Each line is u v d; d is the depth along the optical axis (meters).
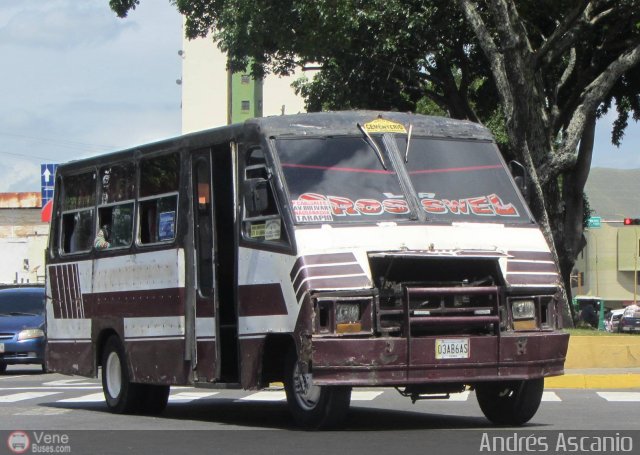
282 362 12.25
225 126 12.91
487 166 12.72
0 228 68.12
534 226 12.46
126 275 14.81
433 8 29.81
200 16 31.91
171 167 14.00
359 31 29.28
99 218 15.68
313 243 11.41
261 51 30.14
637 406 14.94
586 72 31.78
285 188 11.81
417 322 11.30
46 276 17.00
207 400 17.27
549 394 17.03
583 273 104.06
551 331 12.12
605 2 29.08
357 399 16.81
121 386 14.92
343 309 11.22
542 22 32.28
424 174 12.31
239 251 12.38
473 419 13.46
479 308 11.59
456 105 32.91
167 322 13.87
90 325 15.66
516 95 25.14
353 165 12.12
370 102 32.47
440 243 11.74
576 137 26.66
